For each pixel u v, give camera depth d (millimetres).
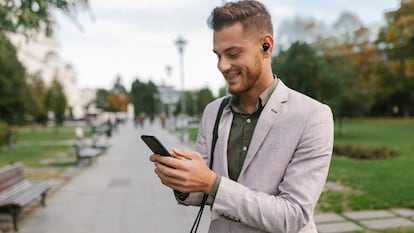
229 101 1424
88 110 89125
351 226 5117
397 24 33656
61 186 8781
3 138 18500
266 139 1242
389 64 37750
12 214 5305
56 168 11906
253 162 1246
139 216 6070
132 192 7973
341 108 21797
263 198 1107
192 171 1074
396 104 50750
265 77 1279
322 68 16750
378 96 44312
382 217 5504
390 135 22625
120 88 131000
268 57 1285
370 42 40500
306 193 1140
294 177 1173
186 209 6406
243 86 1247
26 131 41875
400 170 9383
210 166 1392
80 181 9430
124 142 23656
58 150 18578
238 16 1196
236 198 1088
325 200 6465
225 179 1112
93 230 5402
